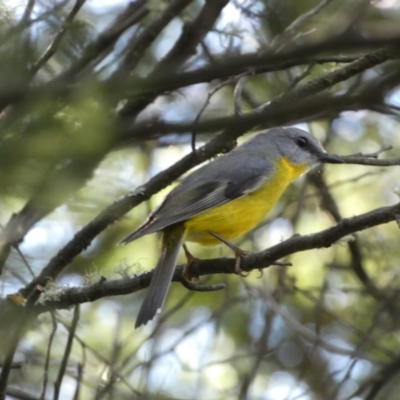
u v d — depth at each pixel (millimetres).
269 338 14219
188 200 10102
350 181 13852
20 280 10562
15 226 9570
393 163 8438
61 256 10109
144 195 10125
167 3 11625
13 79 5750
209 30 10656
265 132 11953
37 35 7723
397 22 7883
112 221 10148
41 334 12844
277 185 11297
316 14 10125
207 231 10297
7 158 5309
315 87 9578
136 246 14164
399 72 7133
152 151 13406
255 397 13734
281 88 13492
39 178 5402
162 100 12227
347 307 14867
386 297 13391
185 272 9375
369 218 7520
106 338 13773
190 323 14391
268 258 8617
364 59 9453
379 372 12422
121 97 6195
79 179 5641
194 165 10258
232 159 11180
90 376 12141
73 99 5789
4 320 8672
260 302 14492
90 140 5574
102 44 8352
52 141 5465
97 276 9633
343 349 12367
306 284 14852
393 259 14508
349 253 14742
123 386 13422
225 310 13352
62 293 9016
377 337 13539
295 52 6195
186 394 13469
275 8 10680
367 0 8141
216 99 13219
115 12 10883
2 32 6926
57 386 8914
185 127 6066
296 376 14070
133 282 8984
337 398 13633
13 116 5590
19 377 12055
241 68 6430
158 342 13086
